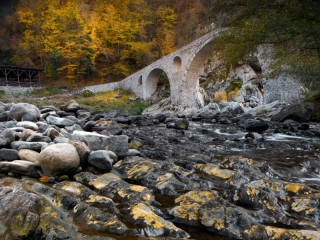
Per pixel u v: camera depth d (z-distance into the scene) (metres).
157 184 4.14
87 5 61.09
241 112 21.72
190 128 12.30
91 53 52.66
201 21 48.84
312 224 2.95
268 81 24.41
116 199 3.63
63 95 44.56
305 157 6.42
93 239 2.45
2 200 2.79
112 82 52.56
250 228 2.81
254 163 5.10
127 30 53.03
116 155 5.57
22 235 2.43
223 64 17.17
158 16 54.34
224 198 3.64
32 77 50.09
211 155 6.41
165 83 44.69
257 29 13.28
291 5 12.05
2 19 64.50
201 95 36.03
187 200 3.51
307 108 14.88
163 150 6.70
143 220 2.93
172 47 51.53
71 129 8.19
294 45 14.70
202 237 2.74
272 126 12.93
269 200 3.42
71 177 4.55
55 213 2.79
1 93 42.66
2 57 56.91
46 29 53.12
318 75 18.41
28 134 6.00
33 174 4.52
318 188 4.27
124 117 15.20
